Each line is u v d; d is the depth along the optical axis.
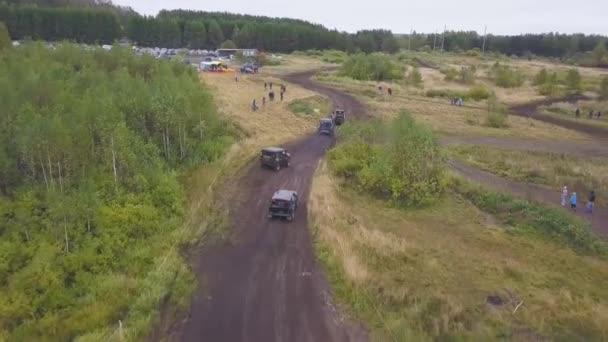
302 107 74.25
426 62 186.00
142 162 35.69
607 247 33.56
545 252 32.66
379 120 54.53
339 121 68.12
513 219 37.62
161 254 28.02
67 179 30.95
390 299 24.36
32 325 22.44
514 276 28.55
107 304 23.09
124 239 28.67
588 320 24.11
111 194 31.81
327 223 32.75
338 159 46.69
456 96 106.50
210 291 24.50
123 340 19.92
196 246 29.36
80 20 147.25
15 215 28.03
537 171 50.25
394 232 33.81
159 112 40.31
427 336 21.81
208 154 43.44
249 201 36.56
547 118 87.69
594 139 71.00
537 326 23.36
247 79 104.31
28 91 35.25
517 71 148.00
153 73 56.38
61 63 50.88
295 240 30.70
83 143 31.81
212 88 78.81
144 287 24.28
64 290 24.88
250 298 24.00
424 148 41.69
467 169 51.69
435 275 27.75
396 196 39.72
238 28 196.00
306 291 24.84
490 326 23.05
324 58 176.75
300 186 40.50
